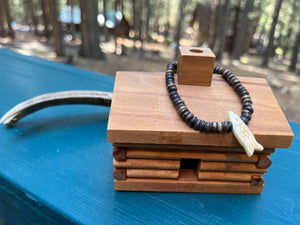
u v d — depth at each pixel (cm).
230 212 50
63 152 64
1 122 69
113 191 53
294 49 282
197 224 47
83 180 55
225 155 49
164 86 54
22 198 55
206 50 55
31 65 122
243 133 42
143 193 53
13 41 367
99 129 74
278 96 220
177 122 45
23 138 69
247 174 51
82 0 270
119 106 48
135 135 44
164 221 47
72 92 74
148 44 376
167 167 49
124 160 49
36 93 96
